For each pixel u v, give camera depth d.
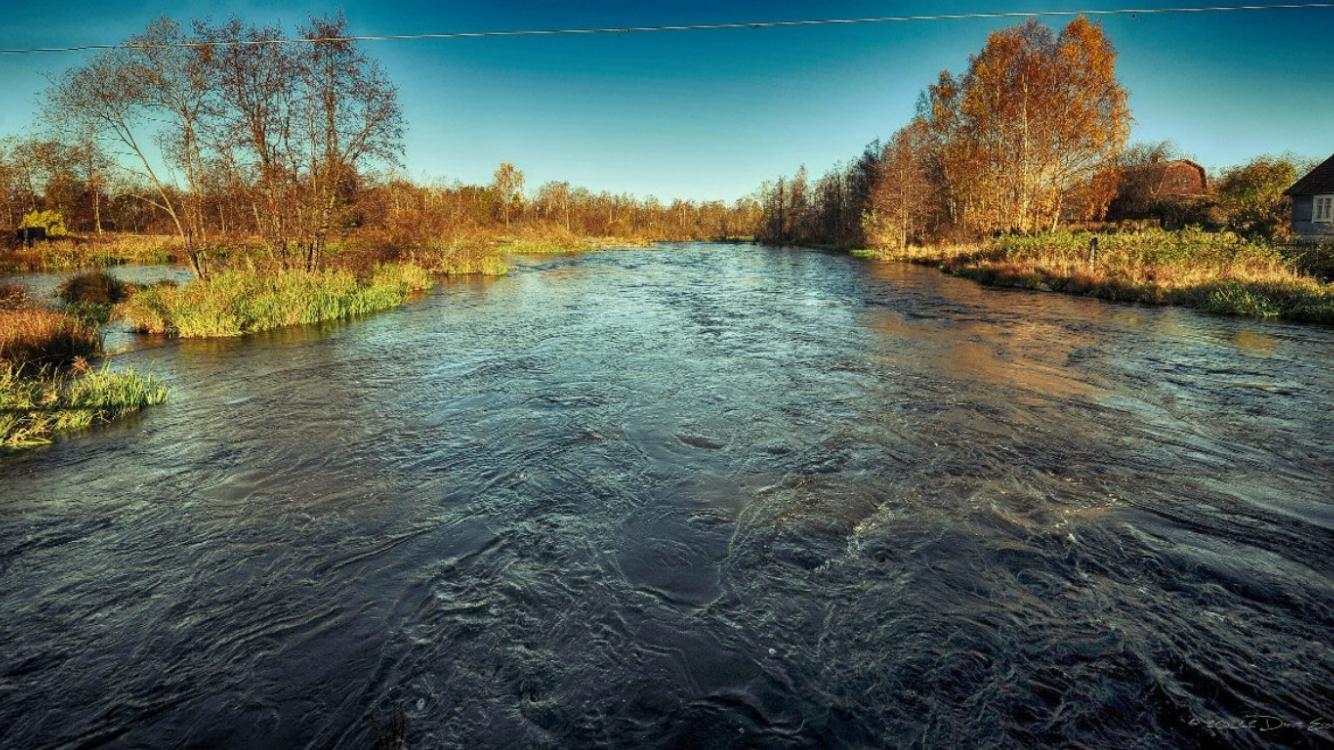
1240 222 31.45
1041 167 35.50
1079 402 8.71
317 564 4.87
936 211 45.69
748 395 9.30
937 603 4.21
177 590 4.56
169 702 3.49
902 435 7.51
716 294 22.67
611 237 76.50
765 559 4.82
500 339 14.01
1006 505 5.63
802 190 71.94
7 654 3.89
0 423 7.62
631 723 3.27
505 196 73.12
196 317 14.49
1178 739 3.07
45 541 5.28
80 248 33.69
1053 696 3.36
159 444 7.53
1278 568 4.55
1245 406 8.41
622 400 9.12
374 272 24.91
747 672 3.62
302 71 19.42
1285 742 3.04
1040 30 34.84
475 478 6.46
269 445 7.48
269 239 20.58
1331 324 14.11
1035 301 19.22
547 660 3.75
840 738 3.14
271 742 3.20
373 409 8.84
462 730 3.24
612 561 4.84
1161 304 17.81
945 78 42.81
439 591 4.48
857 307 18.69
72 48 10.97
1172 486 5.99
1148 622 3.96
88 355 12.30
